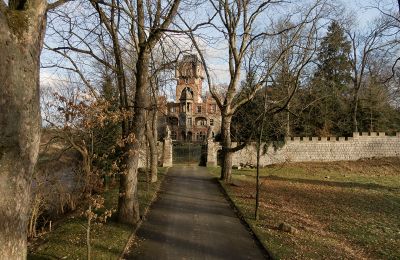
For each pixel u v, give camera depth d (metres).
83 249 10.97
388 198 23.64
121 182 14.37
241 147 24.72
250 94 25.33
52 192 17.61
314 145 43.06
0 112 5.73
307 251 11.95
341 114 50.47
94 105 9.72
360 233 15.28
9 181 5.88
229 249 11.98
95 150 17.08
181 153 45.06
